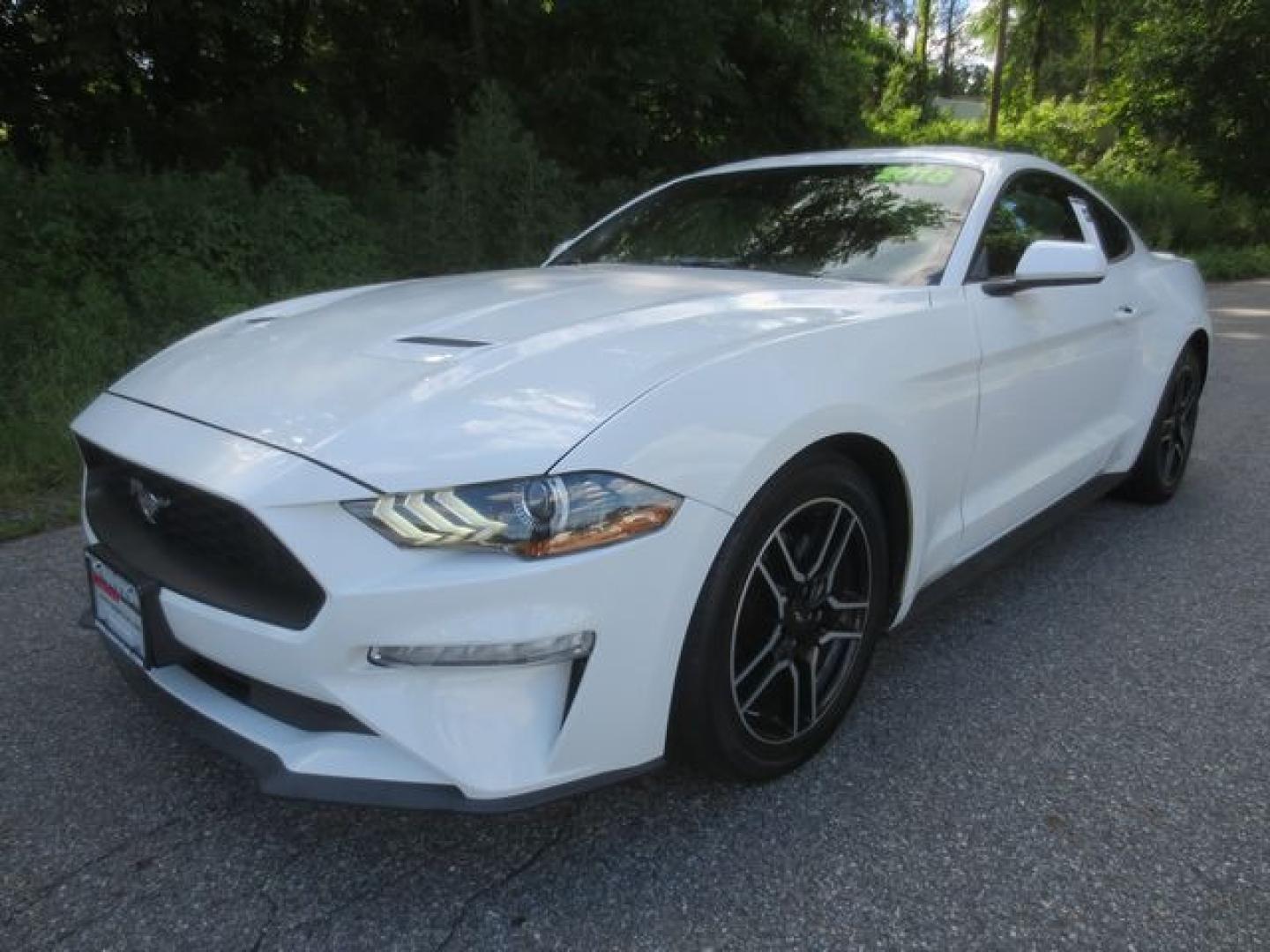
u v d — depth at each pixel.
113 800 2.20
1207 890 1.89
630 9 11.08
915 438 2.38
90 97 9.27
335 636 1.69
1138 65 24.11
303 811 2.16
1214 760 2.34
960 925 1.81
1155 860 1.98
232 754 1.86
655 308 2.34
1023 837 2.05
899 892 1.89
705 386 1.93
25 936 1.79
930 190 3.07
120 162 8.23
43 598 3.29
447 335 2.19
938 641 2.99
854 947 1.76
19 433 4.71
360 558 1.67
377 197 9.65
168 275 6.48
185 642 1.94
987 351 2.67
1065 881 1.92
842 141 15.20
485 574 1.67
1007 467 2.93
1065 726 2.49
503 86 10.95
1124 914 1.83
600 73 11.11
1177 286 4.26
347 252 7.99
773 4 13.67
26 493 4.35
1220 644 2.96
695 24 11.28
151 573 1.99
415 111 11.58
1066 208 3.61
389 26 11.36
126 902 1.88
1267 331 10.09
